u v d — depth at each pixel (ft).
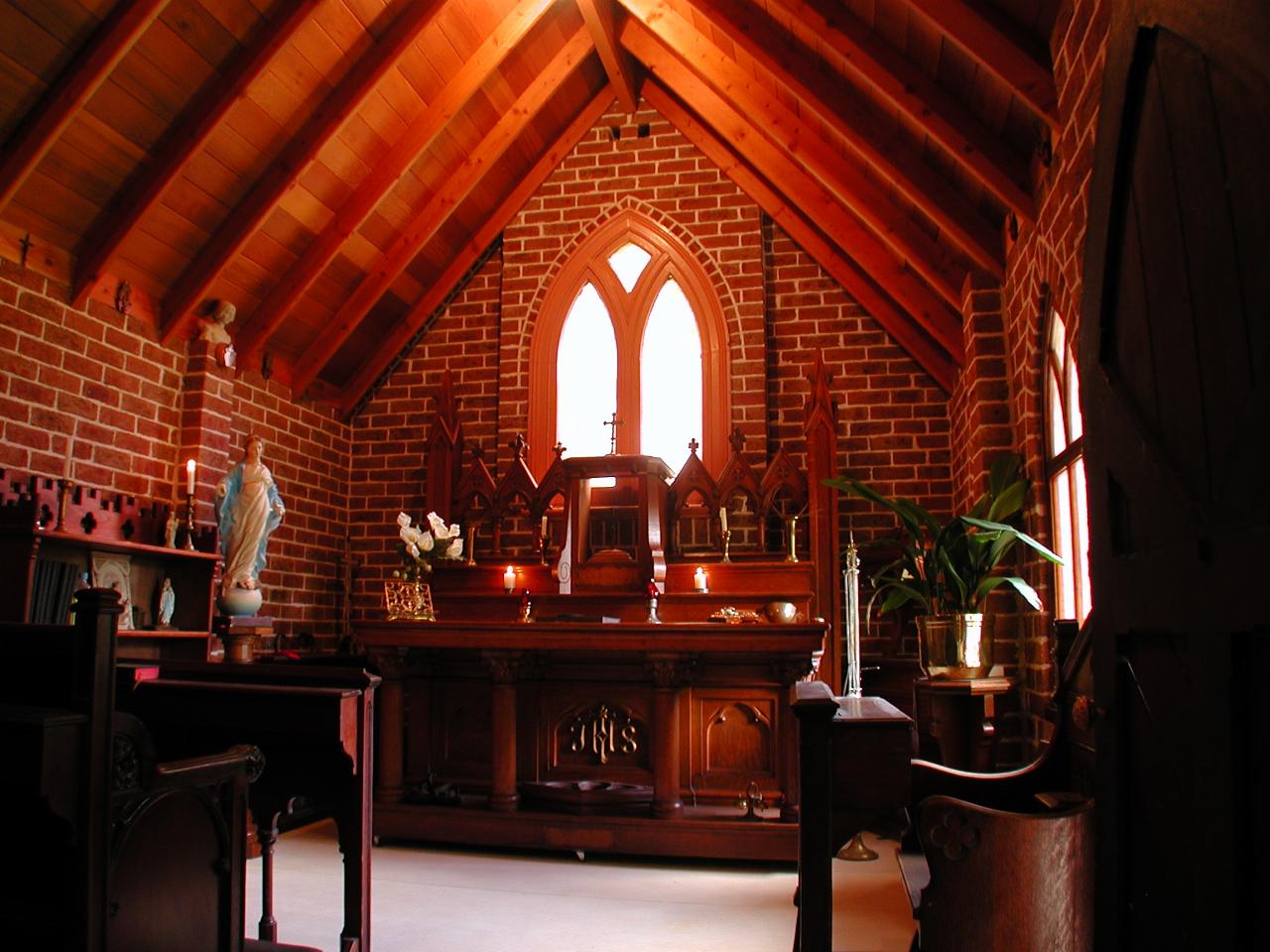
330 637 24.99
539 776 17.76
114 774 8.27
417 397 26.16
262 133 18.47
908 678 20.47
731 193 24.98
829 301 24.56
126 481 18.54
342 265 22.75
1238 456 4.86
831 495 21.70
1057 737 9.75
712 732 17.19
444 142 22.24
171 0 15.52
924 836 7.62
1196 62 5.25
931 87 15.44
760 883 15.33
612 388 25.61
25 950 8.21
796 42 17.52
